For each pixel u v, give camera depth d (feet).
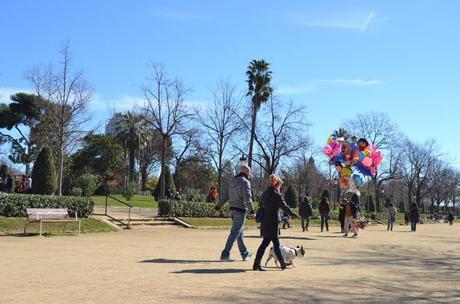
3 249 45.47
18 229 65.00
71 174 172.45
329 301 24.59
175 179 227.61
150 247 51.16
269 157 161.58
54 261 37.42
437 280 34.17
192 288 26.84
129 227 82.17
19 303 22.25
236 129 156.25
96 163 185.98
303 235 83.66
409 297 26.81
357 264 42.39
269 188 35.24
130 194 169.58
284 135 160.45
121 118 241.14
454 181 328.90
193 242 59.31
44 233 64.44
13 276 29.86
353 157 88.69
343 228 96.22
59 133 123.44
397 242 73.97
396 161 253.03
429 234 104.27
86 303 22.50
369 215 183.42
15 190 121.49
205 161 190.19
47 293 24.71
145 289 26.25
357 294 26.96
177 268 34.63
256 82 156.87
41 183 106.63
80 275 30.63
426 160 292.61
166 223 93.71
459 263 46.91
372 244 67.82
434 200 360.48
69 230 69.67
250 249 51.60
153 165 252.21
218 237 69.72
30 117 212.02
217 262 38.50
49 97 119.75
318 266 39.60
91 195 158.20
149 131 244.63
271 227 34.76
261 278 31.27
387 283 31.65
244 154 159.33
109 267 34.55
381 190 299.58
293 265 38.42
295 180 230.68
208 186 222.48
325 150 92.58
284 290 27.22
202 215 105.81
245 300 23.99
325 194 180.14
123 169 197.06
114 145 192.03
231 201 39.27
